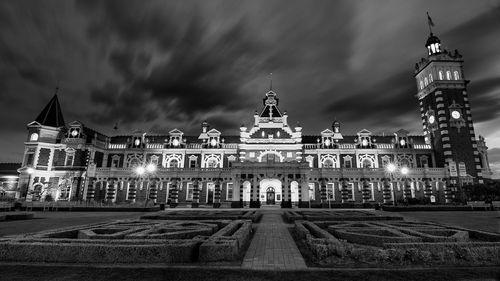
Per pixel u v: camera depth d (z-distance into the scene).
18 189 62.84
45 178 64.31
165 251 10.56
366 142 68.19
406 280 8.70
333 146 68.12
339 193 59.31
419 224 19.16
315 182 60.09
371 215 27.55
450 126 63.41
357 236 13.50
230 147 69.06
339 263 10.66
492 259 10.30
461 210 44.09
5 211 40.16
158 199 60.38
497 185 48.56
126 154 69.44
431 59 68.19
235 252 11.23
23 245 10.66
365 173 60.03
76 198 60.34
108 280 8.59
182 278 8.83
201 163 68.00
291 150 64.50
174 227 16.03
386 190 58.78
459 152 62.00
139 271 9.42
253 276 9.13
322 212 33.78
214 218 25.95
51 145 66.44
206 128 74.81
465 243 10.87
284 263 10.91
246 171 56.44
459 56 68.00
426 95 69.62
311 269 9.91
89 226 16.84
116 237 13.25
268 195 61.00
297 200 59.84
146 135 75.62
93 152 67.06
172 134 70.56
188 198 60.44
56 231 14.14
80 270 9.48
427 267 10.05
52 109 71.81
